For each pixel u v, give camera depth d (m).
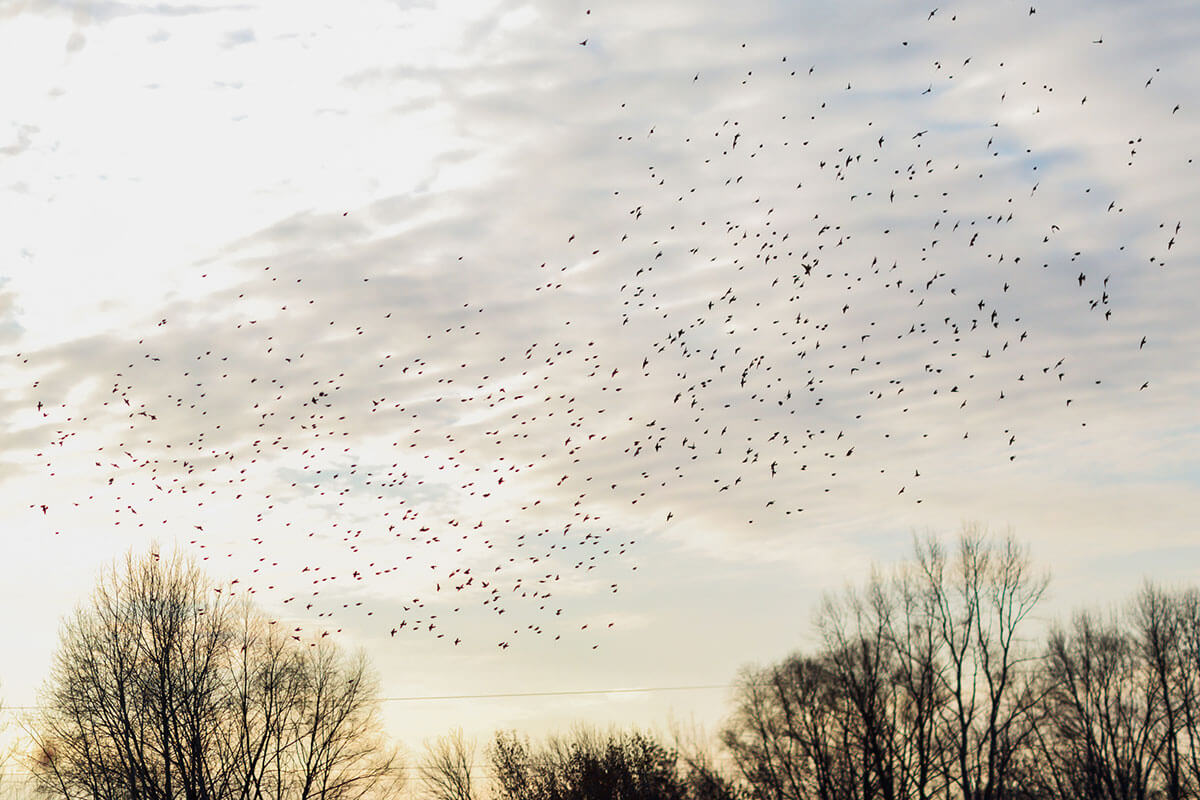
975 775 49.81
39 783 48.53
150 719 49.72
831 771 51.88
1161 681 52.47
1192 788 51.88
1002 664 50.56
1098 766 51.94
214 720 51.09
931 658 51.19
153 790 48.50
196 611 51.97
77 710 49.12
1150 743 52.31
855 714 51.28
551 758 51.97
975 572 51.97
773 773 51.19
